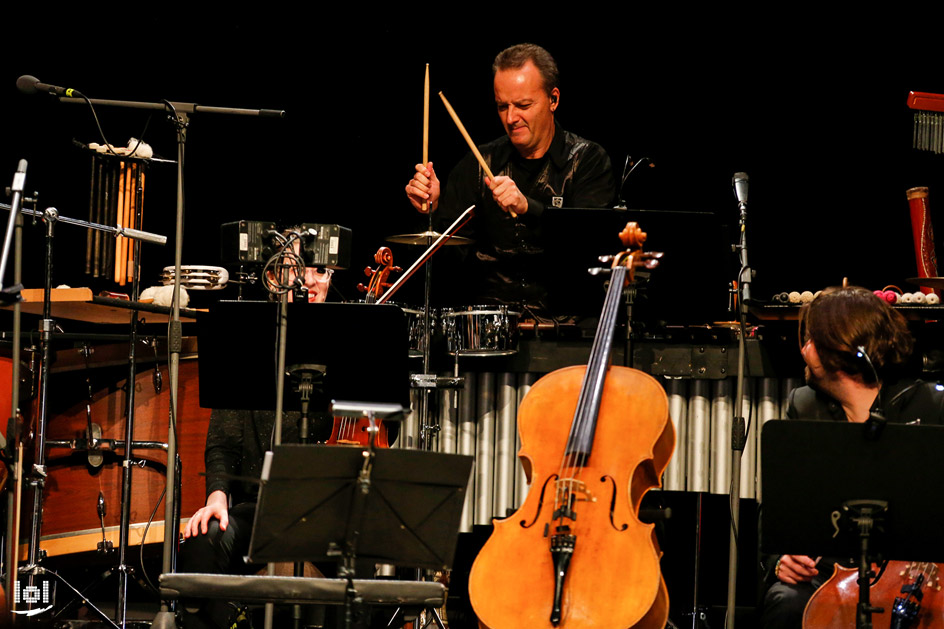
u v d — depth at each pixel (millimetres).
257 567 15492
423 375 16453
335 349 14273
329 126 24938
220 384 14617
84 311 17609
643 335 17406
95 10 23969
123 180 18875
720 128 24125
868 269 23641
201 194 24891
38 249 23734
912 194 18750
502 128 24875
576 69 24531
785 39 23719
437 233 18047
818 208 23828
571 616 11914
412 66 24812
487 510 18125
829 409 14328
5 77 23625
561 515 12438
